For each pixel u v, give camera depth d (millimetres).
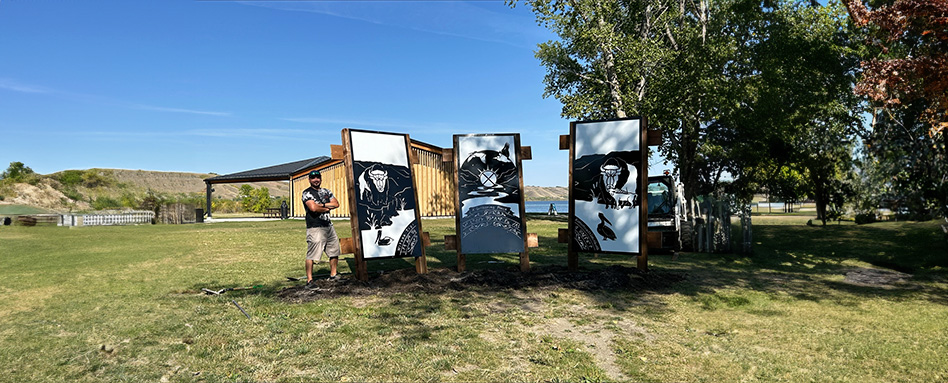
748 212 11453
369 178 7750
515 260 10117
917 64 8750
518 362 4098
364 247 7527
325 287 6914
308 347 4398
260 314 5539
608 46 20094
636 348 4469
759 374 3848
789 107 20188
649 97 20828
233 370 3857
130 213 28125
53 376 3678
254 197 52281
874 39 10078
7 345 4359
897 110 13570
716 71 20891
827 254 11188
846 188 18297
